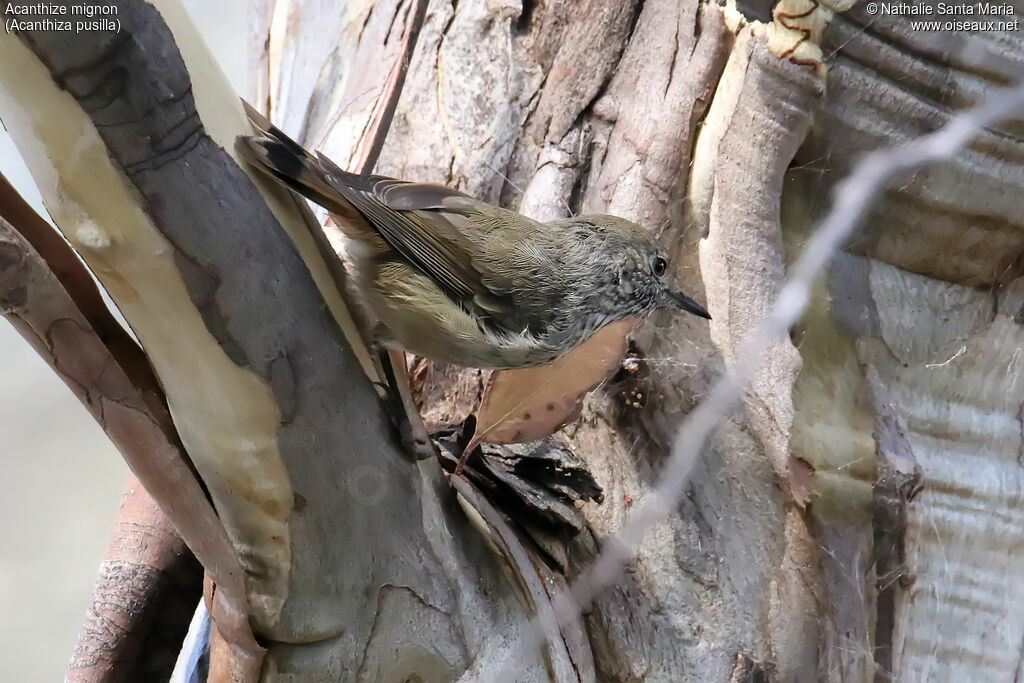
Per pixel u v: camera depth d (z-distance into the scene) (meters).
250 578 4.73
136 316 4.20
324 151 7.52
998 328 7.01
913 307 6.70
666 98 6.43
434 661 4.94
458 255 5.79
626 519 6.01
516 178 6.91
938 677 6.60
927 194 6.41
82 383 4.29
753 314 6.14
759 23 6.00
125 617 6.65
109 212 3.97
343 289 4.70
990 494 6.94
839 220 6.39
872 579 6.02
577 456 6.21
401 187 5.82
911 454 6.15
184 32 3.89
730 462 6.13
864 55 6.02
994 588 6.93
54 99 3.70
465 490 5.32
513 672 5.11
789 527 6.05
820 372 6.38
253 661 4.85
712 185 6.27
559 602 5.57
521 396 5.75
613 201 6.56
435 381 6.70
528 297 5.84
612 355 5.99
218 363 4.27
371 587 4.78
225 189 4.09
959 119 6.25
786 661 5.87
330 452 4.53
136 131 3.78
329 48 8.17
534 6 7.04
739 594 5.95
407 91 7.23
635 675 5.75
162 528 6.79
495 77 7.04
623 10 6.70
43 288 4.05
